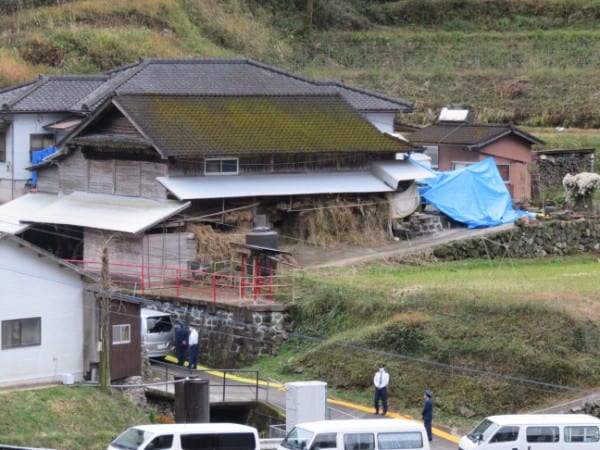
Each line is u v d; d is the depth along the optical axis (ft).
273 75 603.67
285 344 415.44
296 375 396.57
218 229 479.00
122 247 463.83
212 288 447.01
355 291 419.33
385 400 361.51
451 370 377.50
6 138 567.59
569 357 377.50
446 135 595.88
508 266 493.77
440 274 462.19
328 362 395.96
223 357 417.08
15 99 566.36
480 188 545.85
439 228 526.57
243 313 415.23
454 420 361.71
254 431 303.07
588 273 467.52
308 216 496.64
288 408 339.98
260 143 492.95
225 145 482.69
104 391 354.74
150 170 481.46
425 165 561.43
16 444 314.76
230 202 481.05
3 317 358.64
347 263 473.67
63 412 337.72
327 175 512.63
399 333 390.83
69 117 576.61
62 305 370.12
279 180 497.87
